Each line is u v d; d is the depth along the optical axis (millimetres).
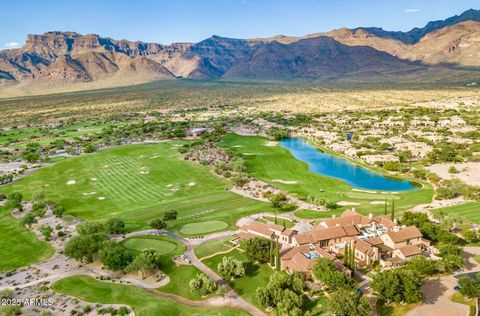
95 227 134500
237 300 99375
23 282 109188
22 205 176500
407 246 117375
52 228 148875
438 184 194125
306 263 107250
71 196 190500
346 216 138000
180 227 145500
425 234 129125
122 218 158750
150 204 177125
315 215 154250
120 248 119625
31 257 125688
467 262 114438
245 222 148625
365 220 136625
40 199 182000
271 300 94438
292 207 164875
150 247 128000
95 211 169375
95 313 93688
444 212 146000
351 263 108000
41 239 138875
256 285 105500
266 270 112062
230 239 131625
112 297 100312
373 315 91125
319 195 182875
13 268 118625
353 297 90562
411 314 92062
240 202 173750
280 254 113188
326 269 101562
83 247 118562
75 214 165750
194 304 98125
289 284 99500
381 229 133000
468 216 148875
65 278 110250
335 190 191375
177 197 185625
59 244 134375
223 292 99312
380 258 115812
